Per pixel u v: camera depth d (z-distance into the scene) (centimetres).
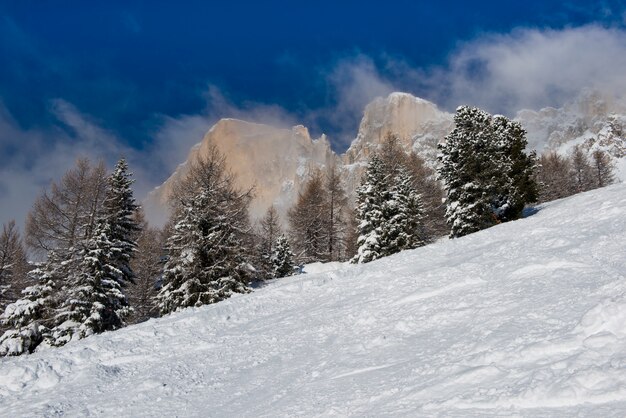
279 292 1756
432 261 1672
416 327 967
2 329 2655
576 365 546
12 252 3738
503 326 777
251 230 2941
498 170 3034
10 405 973
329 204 4638
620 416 431
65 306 2466
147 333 1391
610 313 630
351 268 1966
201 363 1131
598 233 1256
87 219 2741
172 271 2600
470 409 532
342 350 983
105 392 1005
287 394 818
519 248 1367
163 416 855
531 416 479
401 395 643
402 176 3681
